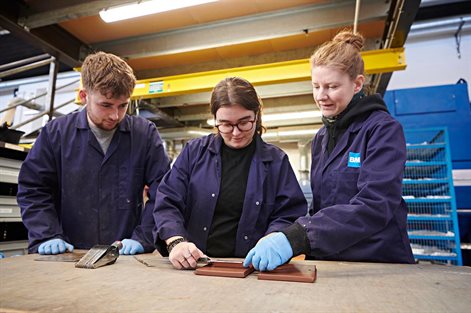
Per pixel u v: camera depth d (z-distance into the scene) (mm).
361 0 1769
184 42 2068
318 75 897
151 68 2529
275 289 520
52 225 1062
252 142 1061
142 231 1097
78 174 1138
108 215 1156
